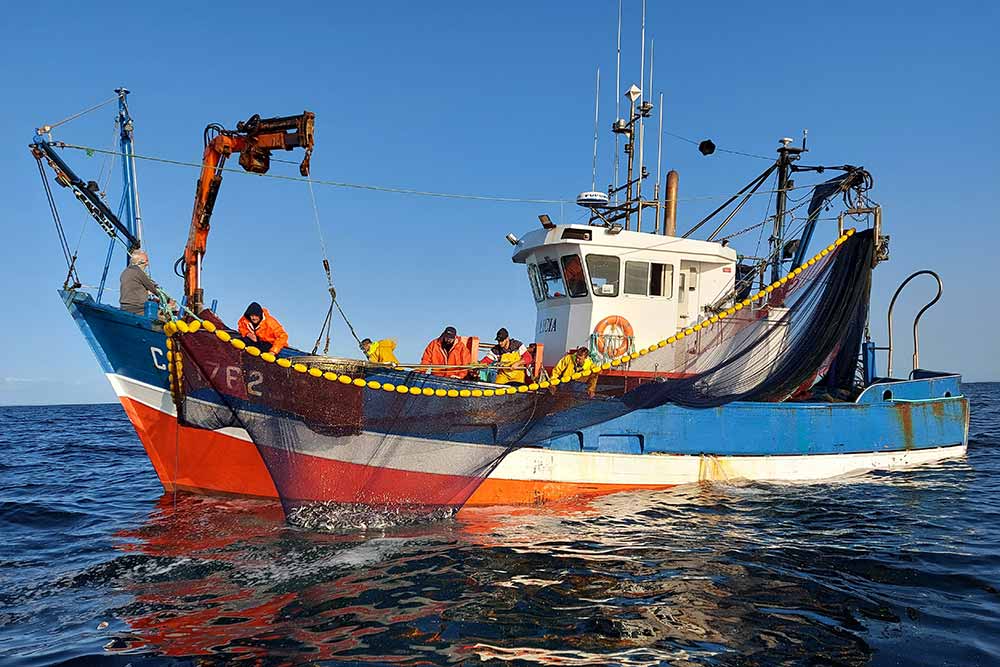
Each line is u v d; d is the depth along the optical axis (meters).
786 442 11.04
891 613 5.30
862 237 11.91
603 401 9.18
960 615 5.27
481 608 5.29
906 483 10.98
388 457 7.94
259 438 7.57
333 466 7.74
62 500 9.94
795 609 5.36
